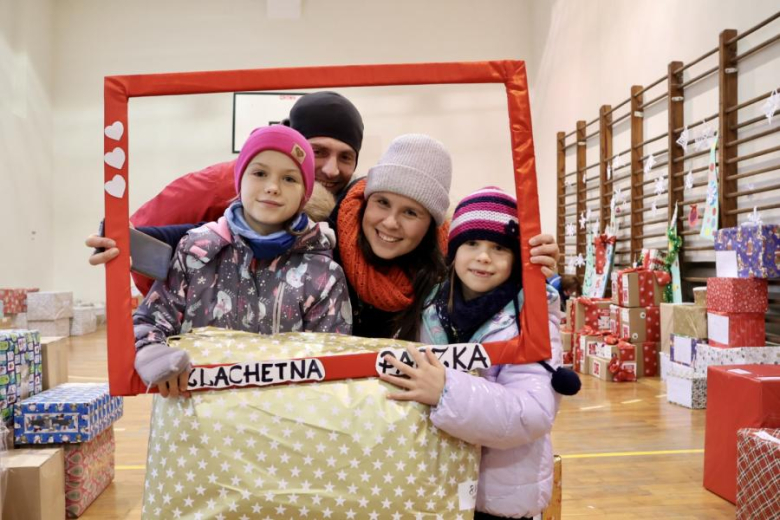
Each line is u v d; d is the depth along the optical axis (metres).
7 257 6.34
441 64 1.02
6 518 1.75
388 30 7.14
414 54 7.13
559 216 6.26
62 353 2.46
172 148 6.47
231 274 1.09
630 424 3.04
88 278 7.34
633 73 4.93
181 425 0.91
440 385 0.93
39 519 1.77
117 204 0.99
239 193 1.12
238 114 4.85
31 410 2.01
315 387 0.94
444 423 0.92
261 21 7.19
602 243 5.18
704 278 4.00
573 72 6.00
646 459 2.52
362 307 1.24
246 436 0.90
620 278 4.44
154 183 6.45
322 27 7.16
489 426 0.92
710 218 3.81
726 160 3.68
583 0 5.76
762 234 3.17
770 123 3.37
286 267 1.12
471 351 1.00
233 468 0.89
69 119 7.32
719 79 3.71
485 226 1.09
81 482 2.05
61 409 2.02
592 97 5.63
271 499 0.88
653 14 4.61
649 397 3.66
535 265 1.02
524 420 0.94
